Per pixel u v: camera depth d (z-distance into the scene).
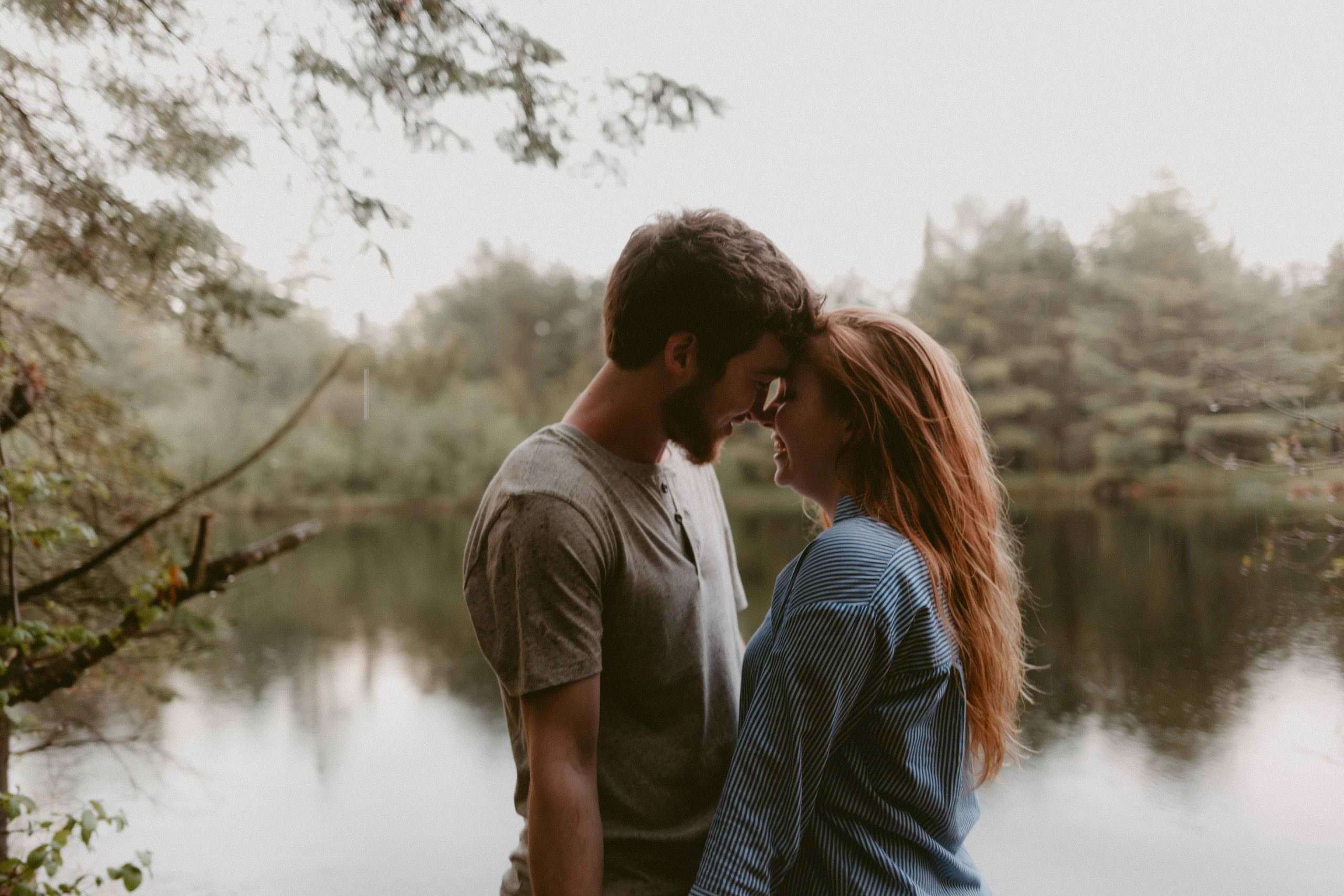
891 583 0.90
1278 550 4.40
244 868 5.30
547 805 0.89
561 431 0.98
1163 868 4.84
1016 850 5.22
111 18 2.46
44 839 4.35
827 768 0.93
